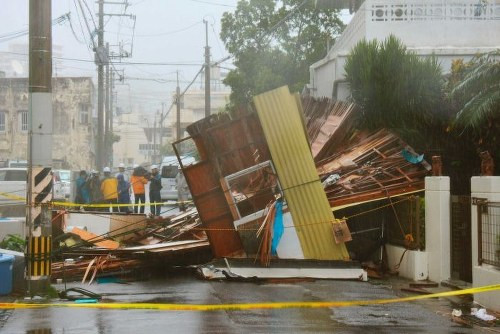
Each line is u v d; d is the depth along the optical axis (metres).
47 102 19.89
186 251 24.53
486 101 23.89
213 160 23.89
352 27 38.06
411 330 15.80
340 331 15.52
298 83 61.69
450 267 22.12
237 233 23.62
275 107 24.25
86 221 30.39
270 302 19.00
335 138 27.88
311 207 23.91
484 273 18.62
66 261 24.45
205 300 19.27
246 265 23.12
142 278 23.56
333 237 23.80
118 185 44.75
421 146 27.89
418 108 28.16
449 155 27.94
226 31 68.25
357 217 25.95
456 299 19.77
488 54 26.78
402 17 34.16
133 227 29.73
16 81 102.06
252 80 66.94
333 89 35.00
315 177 24.12
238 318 16.72
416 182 25.08
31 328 15.54
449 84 28.31
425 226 23.05
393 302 19.25
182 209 37.91
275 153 24.03
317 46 65.56
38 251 19.75
